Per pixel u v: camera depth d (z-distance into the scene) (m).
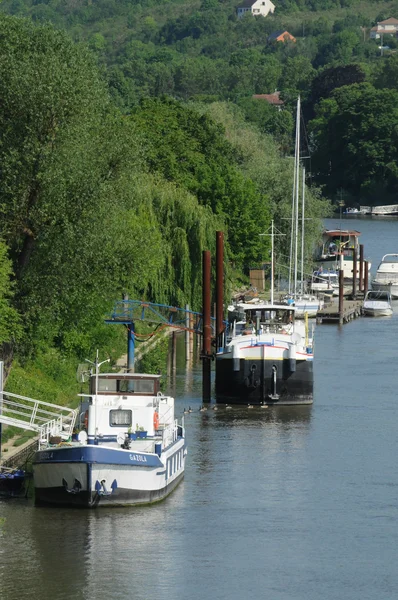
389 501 110.19
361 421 143.88
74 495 103.75
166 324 165.75
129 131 136.62
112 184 134.38
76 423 125.19
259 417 145.88
